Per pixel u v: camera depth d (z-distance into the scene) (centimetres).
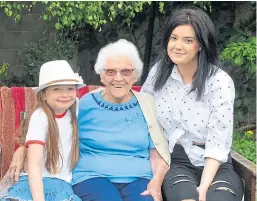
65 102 299
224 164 313
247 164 309
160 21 711
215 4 687
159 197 305
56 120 304
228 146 309
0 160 332
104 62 310
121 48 310
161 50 325
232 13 691
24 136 314
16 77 709
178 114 318
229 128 304
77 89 333
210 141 305
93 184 303
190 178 303
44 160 299
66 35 683
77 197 295
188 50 307
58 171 304
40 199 280
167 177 309
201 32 304
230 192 287
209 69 312
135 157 317
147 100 327
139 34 718
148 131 321
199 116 313
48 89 299
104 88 335
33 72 672
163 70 326
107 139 313
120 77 308
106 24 711
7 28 717
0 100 344
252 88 657
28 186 295
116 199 297
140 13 707
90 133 316
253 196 298
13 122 342
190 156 318
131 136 315
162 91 326
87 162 311
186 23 305
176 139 317
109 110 318
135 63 312
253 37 635
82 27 699
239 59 597
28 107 347
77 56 710
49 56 669
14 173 305
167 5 686
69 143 309
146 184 309
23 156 309
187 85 317
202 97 311
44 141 296
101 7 573
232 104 306
